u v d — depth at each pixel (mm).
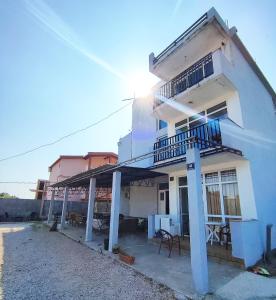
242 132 7586
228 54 8812
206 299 3980
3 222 18078
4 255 7312
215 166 8242
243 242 5734
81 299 4070
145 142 14273
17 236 11297
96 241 9828
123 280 5051
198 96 8969
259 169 7887
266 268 5570
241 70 9094
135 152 14602
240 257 5719
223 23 8641
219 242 7355
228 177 7922
